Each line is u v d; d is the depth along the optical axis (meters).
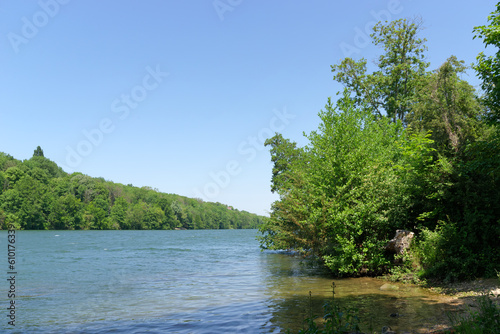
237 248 46.59
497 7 11.67
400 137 23.27
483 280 11.66
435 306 9.86
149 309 11.25
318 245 18.59
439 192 13.95
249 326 8.80
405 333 7.40
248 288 14.98
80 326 9.30
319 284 15.38
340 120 18.66
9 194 98.62
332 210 16.42
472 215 12.72
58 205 104.75
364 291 13.11
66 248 44.78
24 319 10.16
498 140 12.21
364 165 17.64
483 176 13.34
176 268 23.75
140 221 133.25
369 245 15.84
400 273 14.87
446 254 13.15
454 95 16.78
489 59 12.03
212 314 10.30
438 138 16.62
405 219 15.91
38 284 17.14
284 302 11.66
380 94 35.00
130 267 24.67
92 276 20.00
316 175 18.64
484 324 5.80
